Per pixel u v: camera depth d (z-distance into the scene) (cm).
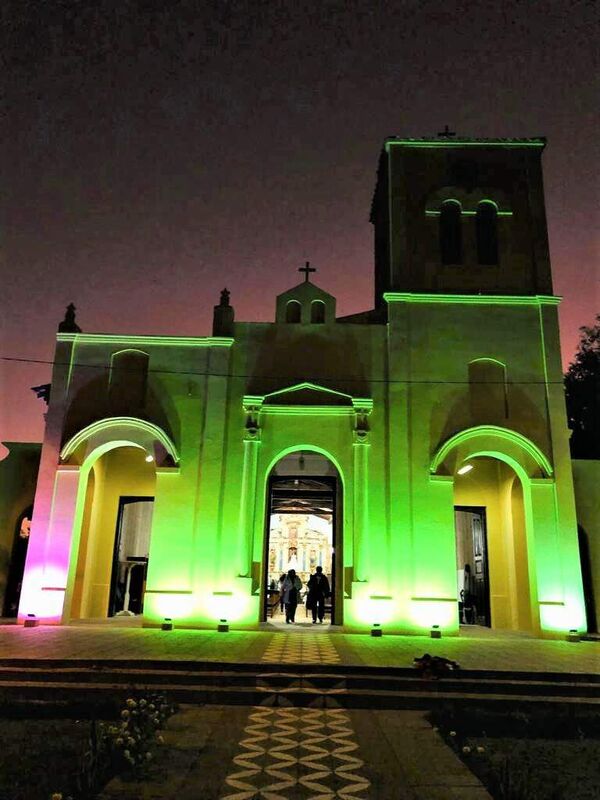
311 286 1975
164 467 1805
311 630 1733
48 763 704
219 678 1077
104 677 1077
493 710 1000
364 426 1822
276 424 1847
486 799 630
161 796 624
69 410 1864
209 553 1747
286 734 852
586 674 1095
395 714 974
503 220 2016
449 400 1847
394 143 2077
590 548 1911
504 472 2036
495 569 2003
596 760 759
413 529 1750
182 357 1900
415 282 1952
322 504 2547
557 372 1861
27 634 1498
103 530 2053
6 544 1942
